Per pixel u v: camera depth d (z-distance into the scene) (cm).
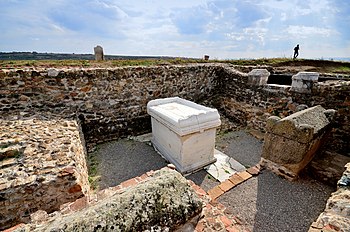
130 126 575
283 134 318
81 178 289
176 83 643
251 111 614
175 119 377
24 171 253
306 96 486
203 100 718
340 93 432
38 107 465
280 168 334
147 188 115
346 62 1101
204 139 398
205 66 697
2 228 238
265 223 253
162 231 105
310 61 1097
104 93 524
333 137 454
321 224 161
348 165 246
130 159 446
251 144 515
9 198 232
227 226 184
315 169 330
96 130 528
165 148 449
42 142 314
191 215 119
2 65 604
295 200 286
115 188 225
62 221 100
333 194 203
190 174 388
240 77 637
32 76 447
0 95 427
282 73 757
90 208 109
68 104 490
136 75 562
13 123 377
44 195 249
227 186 315
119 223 95
